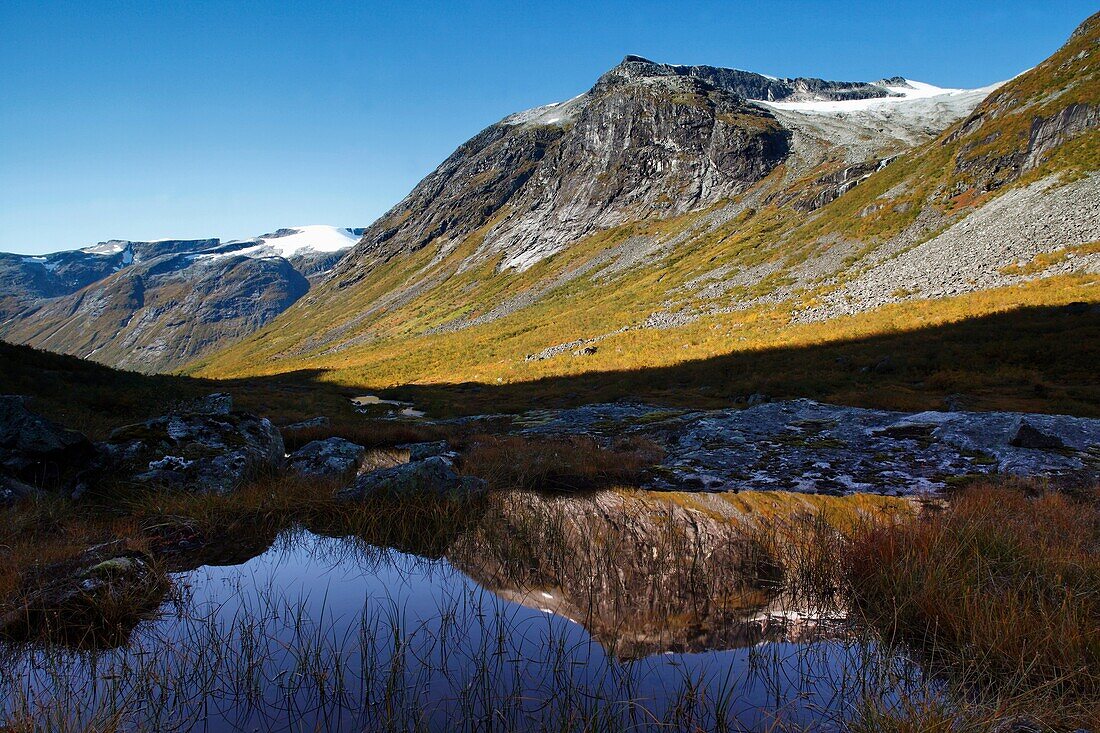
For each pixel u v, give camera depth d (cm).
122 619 554
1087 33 7662
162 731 381
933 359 2902
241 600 609
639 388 3653
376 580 668
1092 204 4366
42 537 737
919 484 1098
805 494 1073
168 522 852
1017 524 721
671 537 815
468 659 477
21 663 473
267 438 1318
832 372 3086
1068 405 1959
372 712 402
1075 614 451
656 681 442
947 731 362
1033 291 3566
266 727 385
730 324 5319
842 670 458
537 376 5247
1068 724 369
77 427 1498
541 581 659
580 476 1249
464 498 1008
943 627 489
